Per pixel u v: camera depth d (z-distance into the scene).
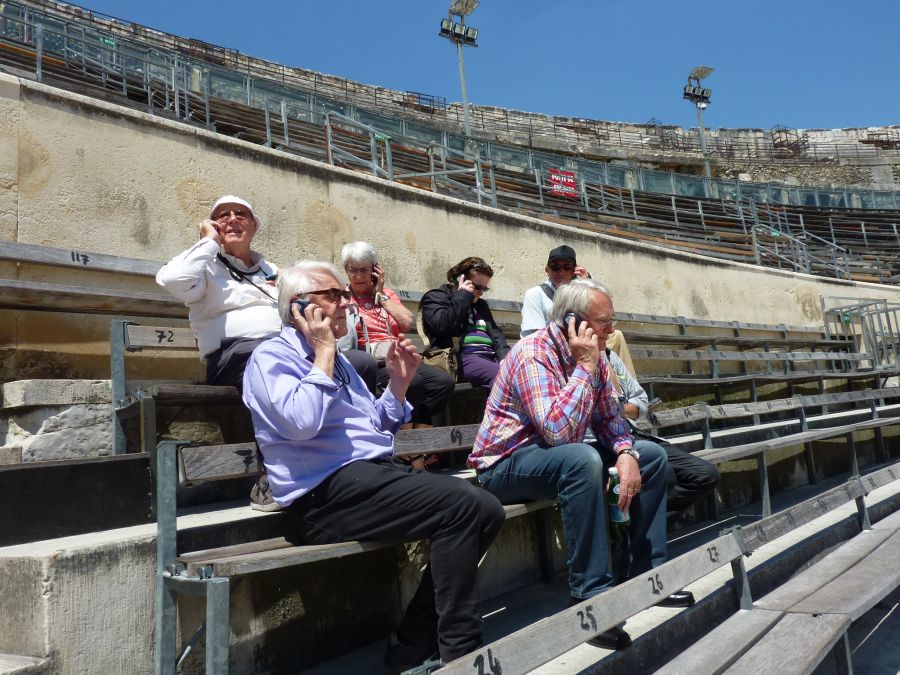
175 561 2.02
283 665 2.41
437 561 2.15
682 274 8.65
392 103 23.77
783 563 3.72
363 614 2.75
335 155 7.14
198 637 1.96
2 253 3.25
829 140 30.50
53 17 10.50
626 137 28.42
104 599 1.94
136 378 3.75
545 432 2.75
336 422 2.27
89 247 3.77
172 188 4.19
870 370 9.73
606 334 2.94
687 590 3.32
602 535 2.67
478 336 4.28
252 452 2.33
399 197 5.70
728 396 7.75
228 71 13.16
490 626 2.95
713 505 5.15
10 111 3.55
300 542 2.28
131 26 17.88
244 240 3.07
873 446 7.93
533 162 18.44
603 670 2.41
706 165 27.31
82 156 3.81
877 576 3.22
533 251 6.91
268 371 2.21
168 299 3.66
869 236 22.36
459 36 20.42
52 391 3.12
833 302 10.75
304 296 2.27
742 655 2.43
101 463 2.35
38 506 2.17
